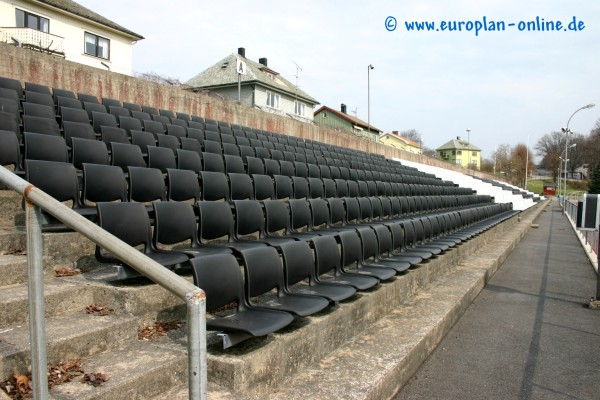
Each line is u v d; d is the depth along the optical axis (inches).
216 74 1379.2
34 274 67.9
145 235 143.2
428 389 126.0
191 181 217.2
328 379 108.9
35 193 66.7
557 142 3799.2
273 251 133.7
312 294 137.9
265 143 438.0
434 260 238.8
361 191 404.2
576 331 183.3
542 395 124.6
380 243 211.5
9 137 174.2
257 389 96.3
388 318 166.1
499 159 3319.4
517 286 269.3
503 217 571.5
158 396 88.1
